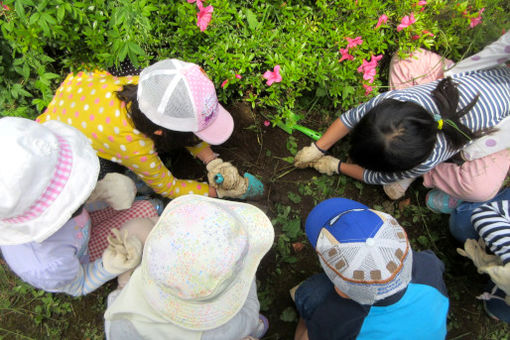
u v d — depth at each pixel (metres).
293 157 2.32
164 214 1.20
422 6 2.18
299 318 2.03
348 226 1.26
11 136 0.96
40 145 1.00
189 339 1.20
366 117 1.56
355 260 1.19
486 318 2.15
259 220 1.35
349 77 2.06
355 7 2.09
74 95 1.59
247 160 2.29
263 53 2.00
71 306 2.01
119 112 1.48
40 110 1.90
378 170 1.64
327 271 1.29
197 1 1.68
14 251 1.26
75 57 1.86
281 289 2.12
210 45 1.97
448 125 1.57
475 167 1.87
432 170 2.08
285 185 2.28
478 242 1.83
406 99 1.71
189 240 0.97
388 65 2.52
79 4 1.67
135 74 1.98
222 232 1.00
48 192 1.05
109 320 1.23
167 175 1.80
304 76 2.04
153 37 1.91
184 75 1.28
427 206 2.27
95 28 1.77
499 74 1.78
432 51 2.46
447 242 2.27
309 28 2.08
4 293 2.00
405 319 1.24
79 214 1.30
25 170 0.95
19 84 1.94
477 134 1.66
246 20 2.07
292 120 2.15
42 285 1.32
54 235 1.29
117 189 1.51
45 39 1.83
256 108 2.33
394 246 1.21
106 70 1.99
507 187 2.00
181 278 0.97
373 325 1.25
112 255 1.45
